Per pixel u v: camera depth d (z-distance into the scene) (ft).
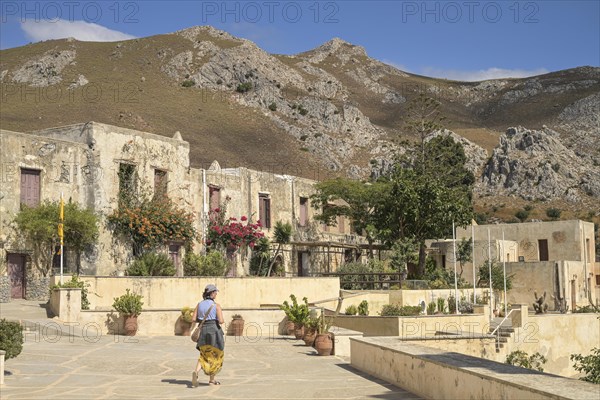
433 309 126.52
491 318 123.24
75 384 45.11
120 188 117.19
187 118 460.14
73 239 107.34
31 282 102.78
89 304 89.66
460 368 35.99
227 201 139.54
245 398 40.55
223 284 103.19
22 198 104.01
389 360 47.39
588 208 364.38
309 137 470.39
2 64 545.03
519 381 30.63
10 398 39.65
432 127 214.90
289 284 109.81
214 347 45.32
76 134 114.93
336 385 45.83
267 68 596.70
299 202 163.53
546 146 414.82
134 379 47.75
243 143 440.04
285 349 68.23
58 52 560.20
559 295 166.50
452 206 155.33
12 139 102.73
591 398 25.84
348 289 132.77
